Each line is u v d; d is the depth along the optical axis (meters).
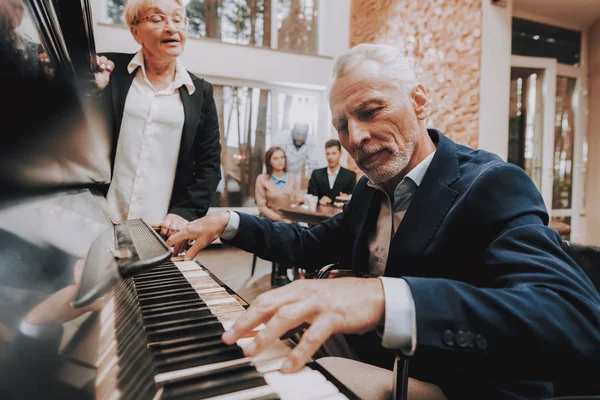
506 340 0.40
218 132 1.53
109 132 1.21
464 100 3.70
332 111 0.79
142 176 1.35
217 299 0.59
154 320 0.48
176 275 0.75
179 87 1.38
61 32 0.61
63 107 0.62
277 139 4.94
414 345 0.40
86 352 0.38
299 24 5.12
